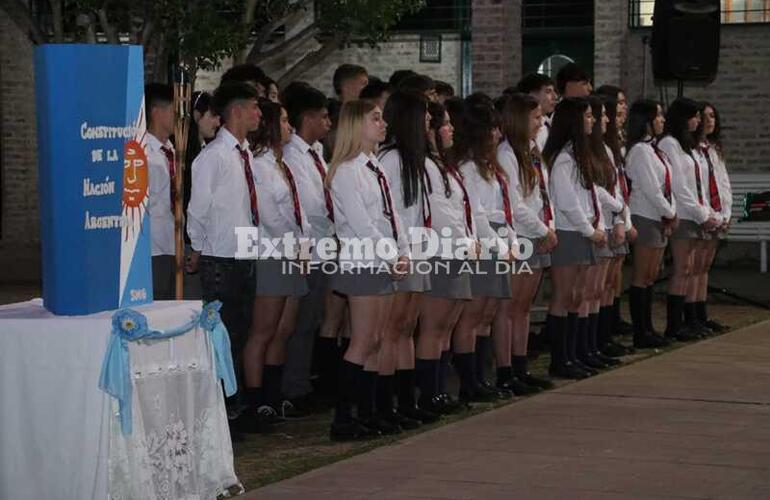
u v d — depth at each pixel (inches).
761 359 465.4
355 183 342.3
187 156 397.4
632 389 408.8
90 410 248.1
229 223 348.8
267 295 366.9
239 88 352.5
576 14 797.2
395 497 283.0
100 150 255.6
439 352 385.4
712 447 328.5
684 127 519.5
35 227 839.7
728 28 761.0
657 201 494.0
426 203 363.3
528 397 407.2
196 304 274.7
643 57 771.4
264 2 609.9
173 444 263.3
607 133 472.1
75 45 247.6
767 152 760.3
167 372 261.3
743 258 765.9
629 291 514.3
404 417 372.8
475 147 395.5
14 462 252.5
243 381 377.1
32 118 831.1
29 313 257.9
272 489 291.3
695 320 537.6
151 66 647.1
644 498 280.5
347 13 576.4
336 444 349.1
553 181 439.8
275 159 370.9
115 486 248.1
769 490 286.8
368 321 347.9
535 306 512.7
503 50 747.4
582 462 313.3
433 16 788.6
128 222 265.3
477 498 281.4
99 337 247.0
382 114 366.3
